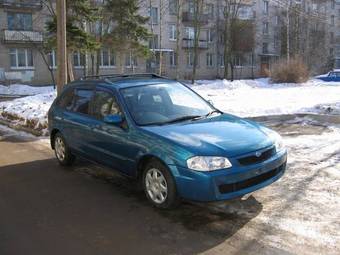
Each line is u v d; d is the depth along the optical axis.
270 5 61.50
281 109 13.68
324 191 5.65
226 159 4.70
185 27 50.53
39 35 37.53
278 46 61.00
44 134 10.75
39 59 38.81
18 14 37.53
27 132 11.36
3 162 8.07
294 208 5.11
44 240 4.54
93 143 6.42
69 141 7.17
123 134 5.68
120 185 6.36
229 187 4.73
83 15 24.75
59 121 7.39
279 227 4.61
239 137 5.09
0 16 36.62
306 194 5.56
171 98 6.30
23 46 37.78
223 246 4.25
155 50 45.62
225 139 5.00
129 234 4.61
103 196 5.88
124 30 30.08
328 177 6.22
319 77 37.03
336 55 71.88
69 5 23.73
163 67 48.53
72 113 7.08
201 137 5.04
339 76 34.97
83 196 5.91
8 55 37.09
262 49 60.94
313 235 4.39
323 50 59.75
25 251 4.29
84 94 6.94
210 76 53.56
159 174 5.19
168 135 5.16
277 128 10.68
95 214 5.22
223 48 53.72
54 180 6.74
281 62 35.56
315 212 4.97
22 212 5.39
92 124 6.38
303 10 61.94
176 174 4.86
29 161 8.08
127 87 6.21
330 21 72.44
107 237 4.56
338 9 74.56
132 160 5.57
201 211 5.15
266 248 4.16
